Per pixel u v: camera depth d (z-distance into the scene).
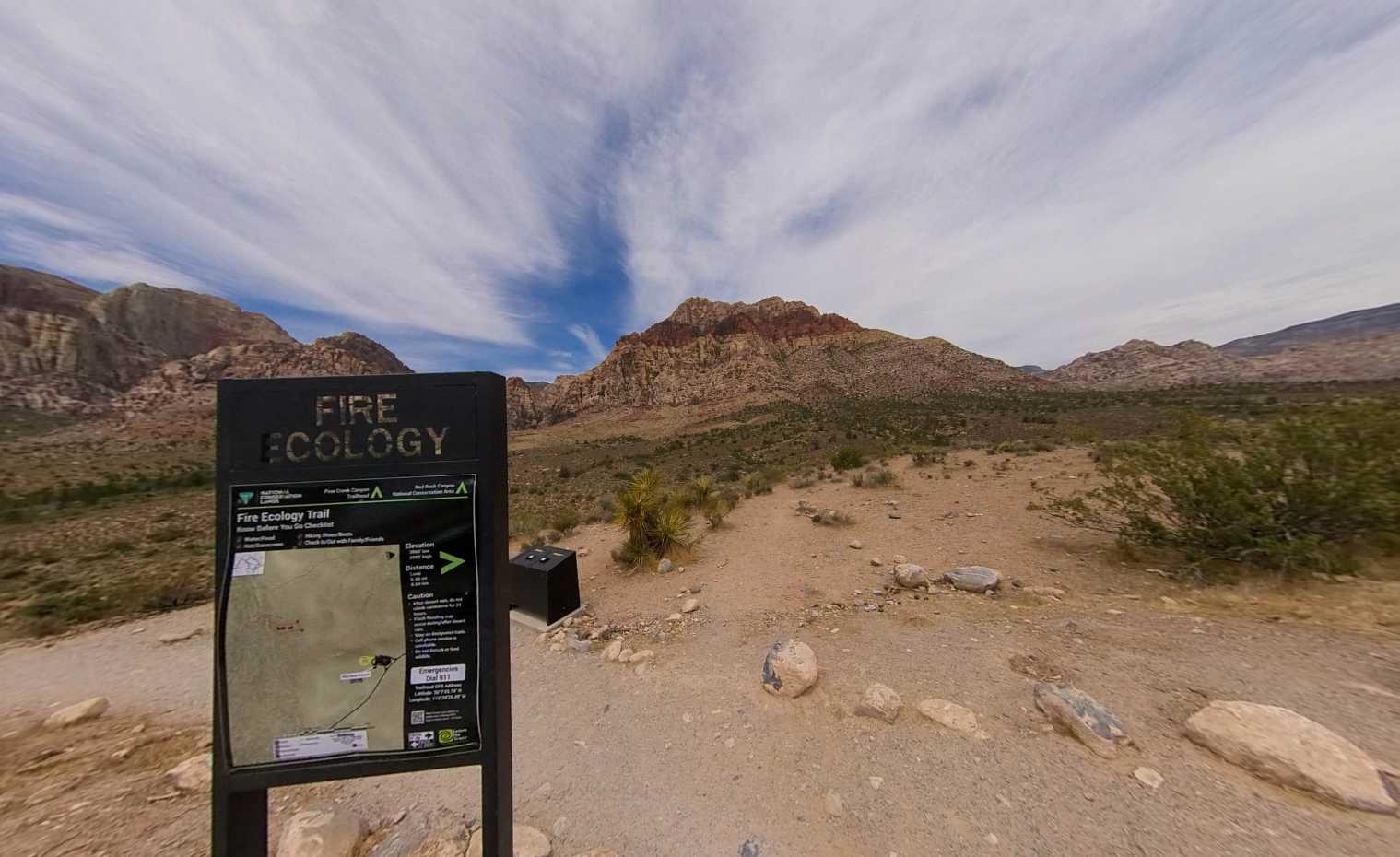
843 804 2.00
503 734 1.29
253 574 1.22
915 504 9.38
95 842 1.99
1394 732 2.00
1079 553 5.71
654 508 7.45
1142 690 2.64
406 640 1.27
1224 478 4.40
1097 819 1.68
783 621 4.52
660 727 2.94
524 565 5.35
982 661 3.25
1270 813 1.59
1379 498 3.74
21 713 3.78
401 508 1.27
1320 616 3.35
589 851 1.86
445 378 1.30
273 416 1.25
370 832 2.09
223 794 1.20
